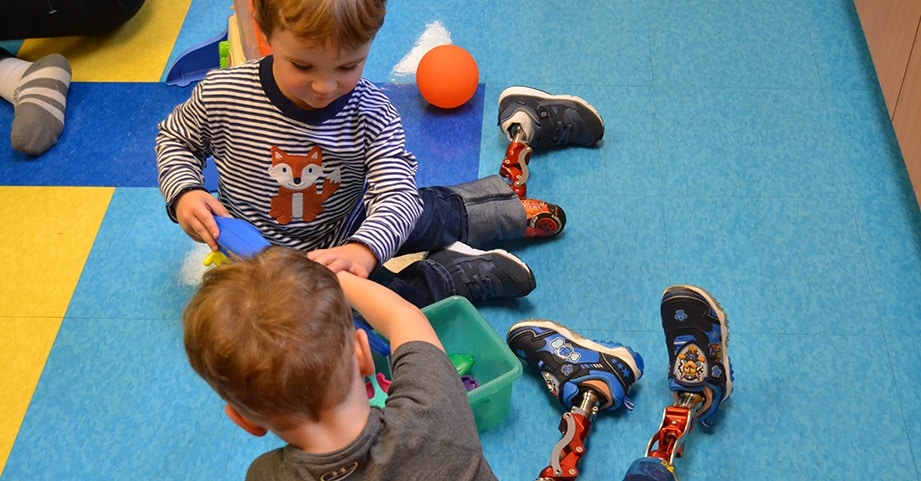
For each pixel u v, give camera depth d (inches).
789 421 58.4
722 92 80.0
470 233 65.9
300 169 54.3
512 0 88.8
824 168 73.5
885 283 65.6
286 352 31.2
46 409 60.8
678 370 56.3
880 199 71.1
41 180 75.6
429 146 76.1
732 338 62.8
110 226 72.0
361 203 59.3
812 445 57.2
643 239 69.2
